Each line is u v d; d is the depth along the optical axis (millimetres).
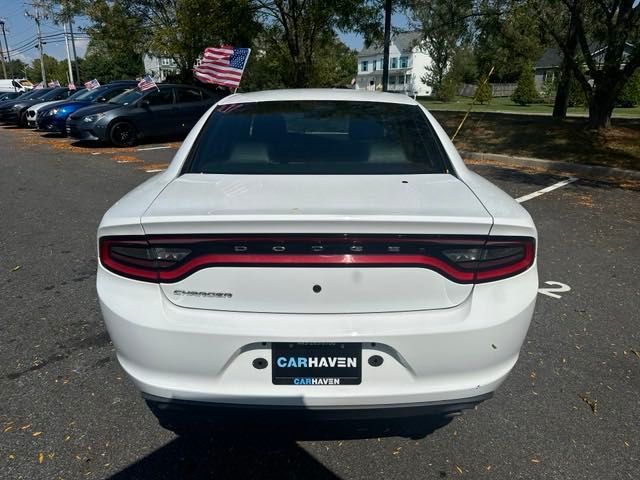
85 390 2670
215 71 10266
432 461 2184
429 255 1823
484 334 1853
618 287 3943
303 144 2645
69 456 2207
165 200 2080
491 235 1861
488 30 12438
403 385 1869
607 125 11875
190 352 1828
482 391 1918
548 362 2924
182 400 1877
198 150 2650
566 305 3635
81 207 6613
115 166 9867
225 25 17672
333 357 1841
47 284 4062
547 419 2445
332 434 2352
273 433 2355
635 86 31391
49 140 14953
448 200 2072
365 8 16391
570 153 9875
